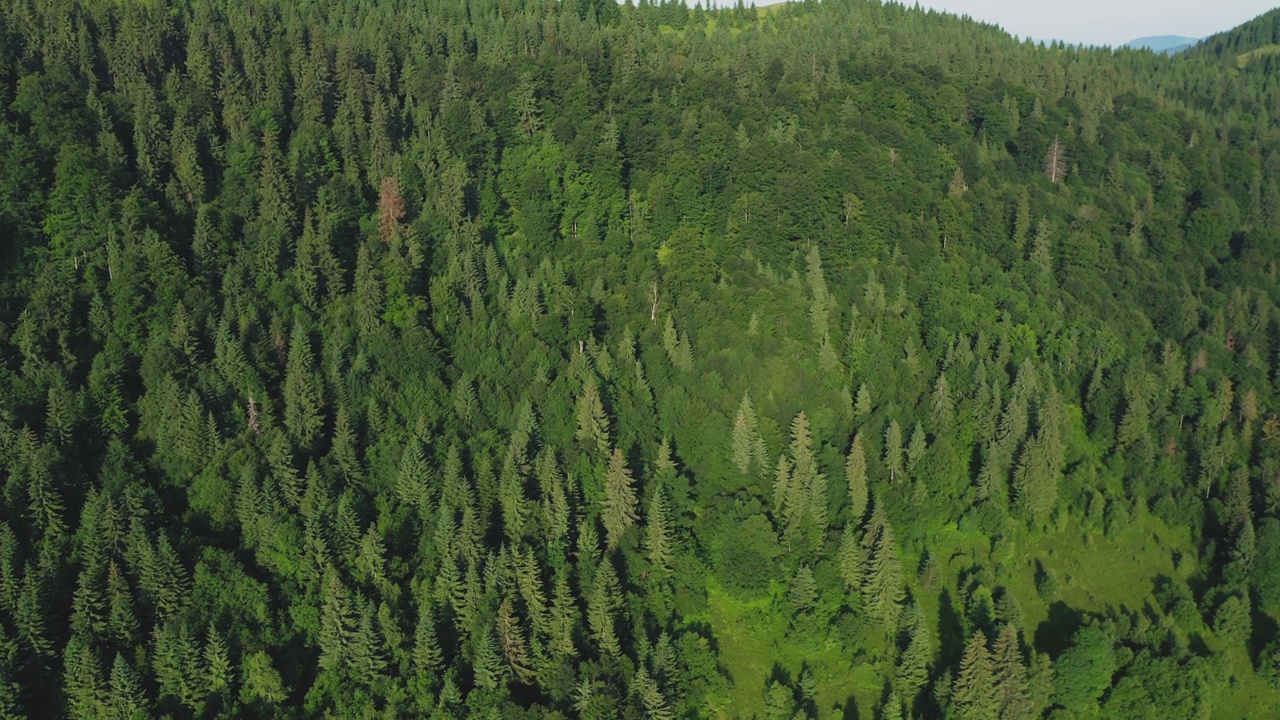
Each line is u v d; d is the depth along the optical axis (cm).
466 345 15262
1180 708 12438
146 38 19388
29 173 15275
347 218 16662
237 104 18150
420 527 12769
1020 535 15138
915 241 18250
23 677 10738
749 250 17850
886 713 11981
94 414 13238
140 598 11488
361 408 13875
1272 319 18762
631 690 11319
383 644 11481
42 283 14400
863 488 14212
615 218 18650
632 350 15462
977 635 12081
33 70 17750
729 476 14288
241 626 11344
